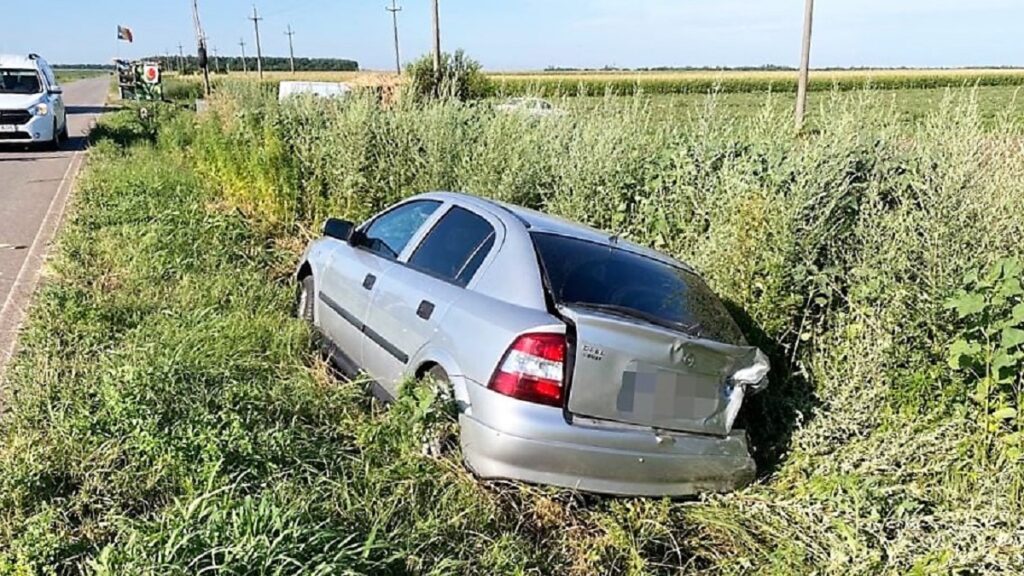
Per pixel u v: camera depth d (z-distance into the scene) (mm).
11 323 5840
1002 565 3506
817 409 4820
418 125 9828
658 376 3824
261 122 12734
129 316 5945
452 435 3980
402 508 3613
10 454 3646
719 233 5594
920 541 3738
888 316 4766
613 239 4695
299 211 10555
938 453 4336
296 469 3771
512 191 7883
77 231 8734
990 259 4617
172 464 3584
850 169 5984
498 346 3773
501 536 3574
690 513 3965
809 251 5281
